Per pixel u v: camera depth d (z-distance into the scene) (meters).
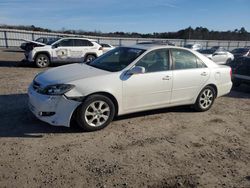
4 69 13.06
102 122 5.27
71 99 4.86
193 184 3.68
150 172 3.91
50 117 4.89
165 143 4.92
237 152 4.76
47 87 4.91
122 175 3.79
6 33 34.59
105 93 5.21
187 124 5.98
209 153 4.65
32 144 4.54
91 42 16.25
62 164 3.97
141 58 5.68
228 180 3.85
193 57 6.55
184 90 6.33
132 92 5.50
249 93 9.99
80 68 5.74
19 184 3.44
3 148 4.35
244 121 6.50
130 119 6.01
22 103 6.78
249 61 10.44
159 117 6.28
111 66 5.73
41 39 22.59
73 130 5.18
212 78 6.79
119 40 42.59
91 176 3.71
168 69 6.04
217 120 6.41
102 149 4.52
